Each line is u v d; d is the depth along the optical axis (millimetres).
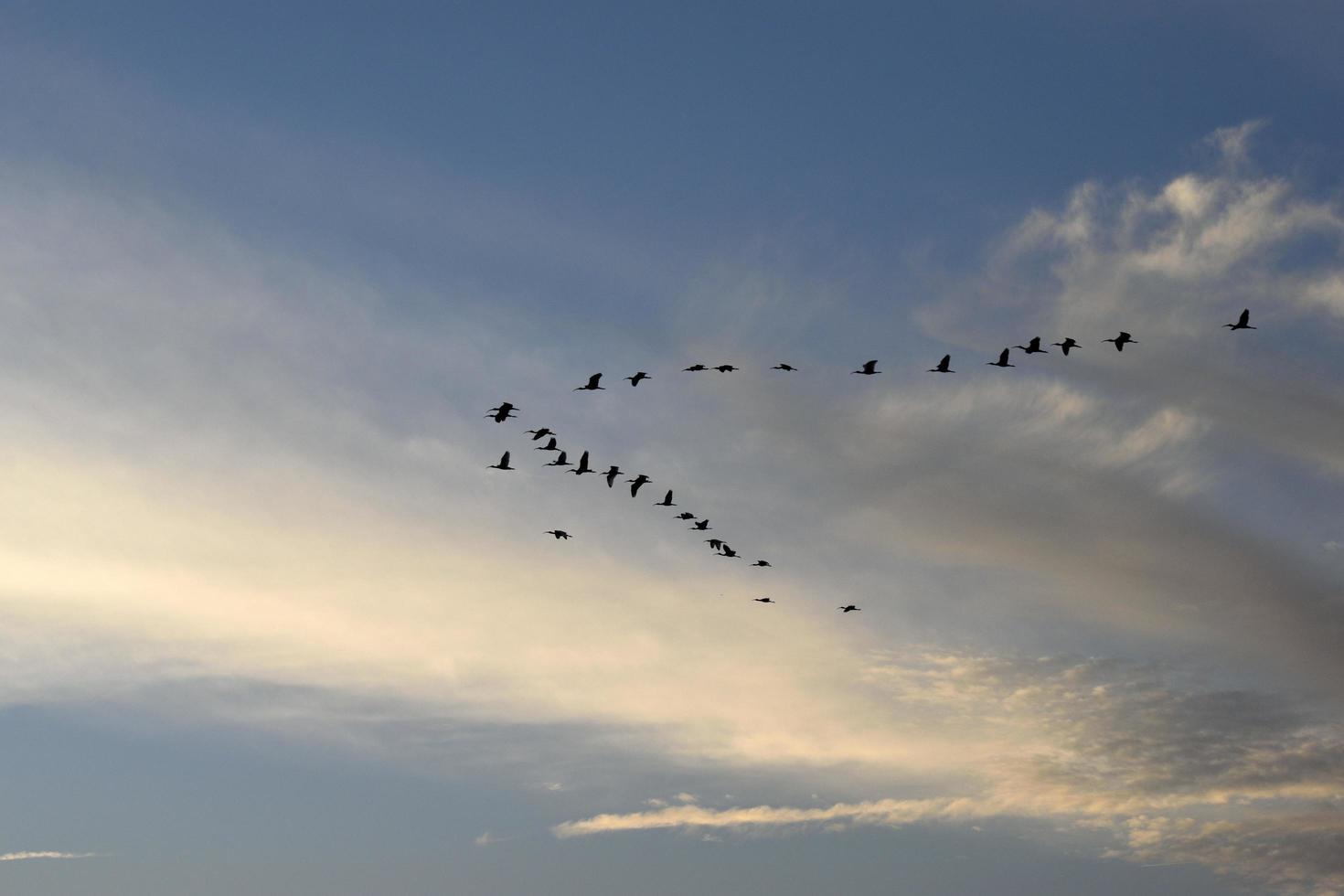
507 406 153000
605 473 161250
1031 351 154500
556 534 170125
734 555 171625
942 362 159000
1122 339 149500
